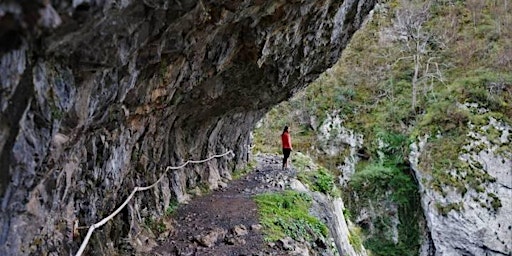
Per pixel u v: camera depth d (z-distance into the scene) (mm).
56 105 2742
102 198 5102
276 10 5570
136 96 4680
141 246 6414
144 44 3561
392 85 26750
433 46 28078
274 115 28125
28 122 2533
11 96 2316
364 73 28203
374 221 22484
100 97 3502
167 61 4695
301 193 11070
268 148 22156
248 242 7191
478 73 24391
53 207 3555
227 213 8719
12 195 2613
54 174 3277
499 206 19125
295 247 7270
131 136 5574
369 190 22891
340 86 27844
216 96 8008
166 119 7242
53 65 2646
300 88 11945
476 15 28406
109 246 5547
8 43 2189
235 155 13984
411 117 24609
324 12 7012
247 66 7199
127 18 2957
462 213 19453
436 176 20656
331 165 24859
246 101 10141
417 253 21625
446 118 22281
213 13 4453
